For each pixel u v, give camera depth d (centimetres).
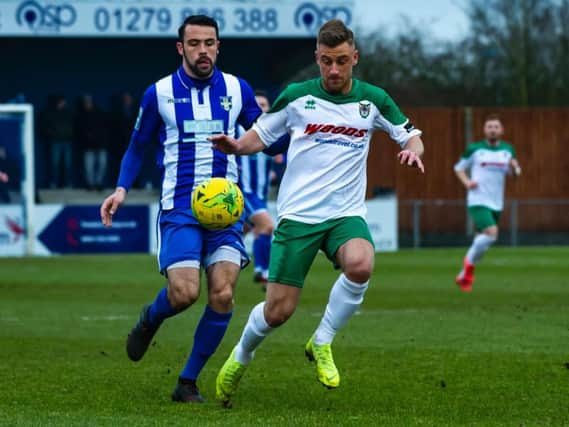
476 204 5128
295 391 2378
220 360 2827
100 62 9775
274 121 2223
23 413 2116
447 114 9544
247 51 9931
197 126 2308
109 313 3922
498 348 3009
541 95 11869
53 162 8700
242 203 2259
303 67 10138
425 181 9550
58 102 8694
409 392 2361
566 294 4644
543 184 9681
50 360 2817
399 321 3644
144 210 7662
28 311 3981
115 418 2062
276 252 2203
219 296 2233
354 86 2220
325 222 2197
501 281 5319
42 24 8394
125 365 2738
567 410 2164
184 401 2252
